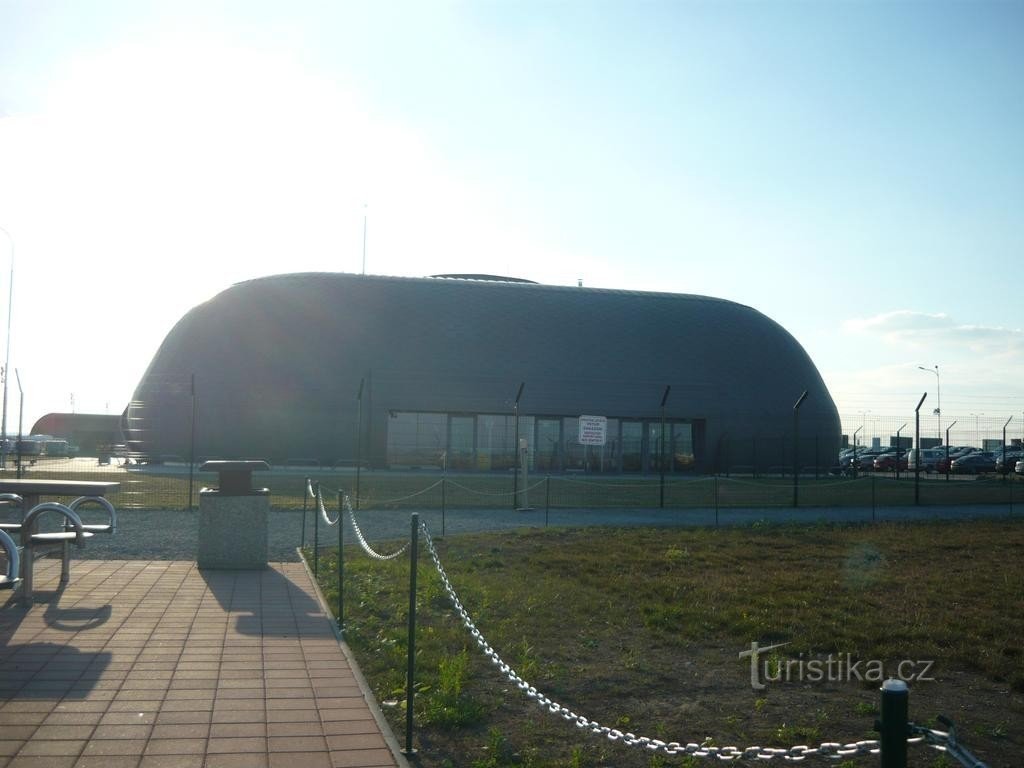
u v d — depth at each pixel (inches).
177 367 2137.1
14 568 343.0
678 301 2588.6
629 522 893.2
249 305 2220.7
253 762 228.1
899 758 137.3
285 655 331.3
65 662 313.7
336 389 2134.6
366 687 295.0
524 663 331.6
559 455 2269.9
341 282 2320.4
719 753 209.8
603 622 408.8
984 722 279.9
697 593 472.4
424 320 2289.6
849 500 1250.0
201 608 409.1
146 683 292.0
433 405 2182.6
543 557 602.9
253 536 520.4
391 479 1583.4
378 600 441.1
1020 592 486.6
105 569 508.4
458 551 632.4
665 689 308.8
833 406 2581.2
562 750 248.5
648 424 2349.9
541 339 2345.0
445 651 344.8
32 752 229.8
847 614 423.8
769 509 1085.8
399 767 228.5
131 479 1350.9
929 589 493.0
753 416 2422.5
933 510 1091.9
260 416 2096.5
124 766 222.4
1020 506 1168.2
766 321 2650.1
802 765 241.4
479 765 230.7
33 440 2417.6
